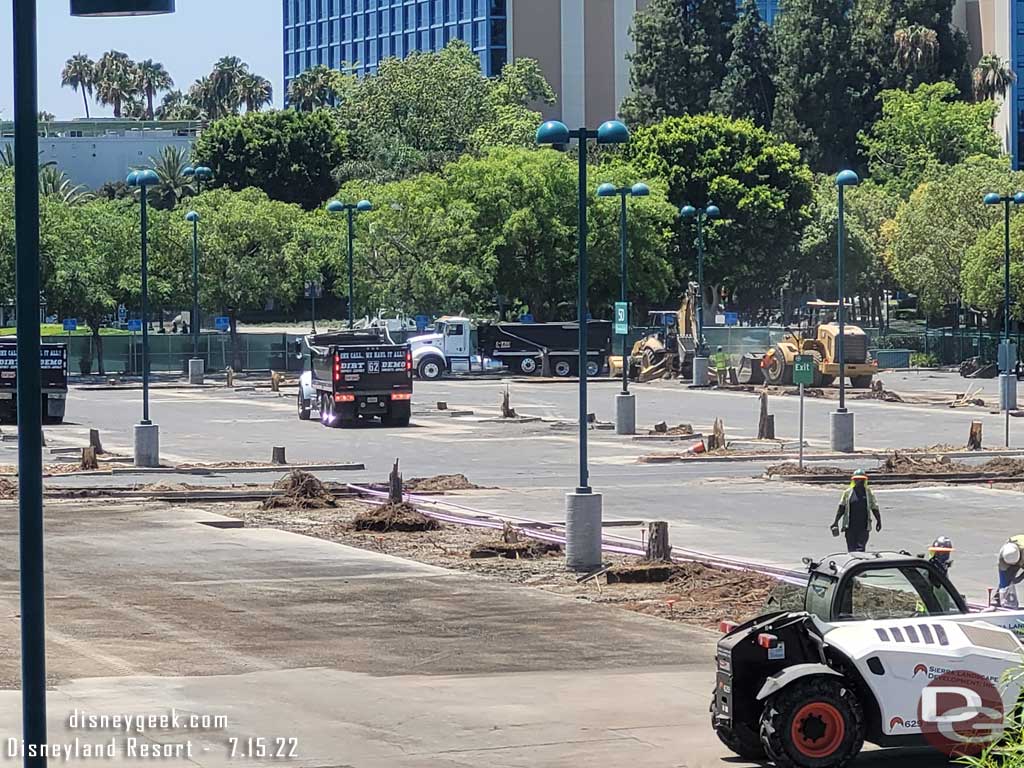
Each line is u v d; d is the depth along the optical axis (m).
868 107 146.38
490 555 28.28
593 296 103.44
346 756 14.62
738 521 33.34
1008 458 44.81
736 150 114.38
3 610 22.50
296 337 100.50
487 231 99.06
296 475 36.84
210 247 97.50
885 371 97.62
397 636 20.92
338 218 99.62
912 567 14.60
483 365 92.00
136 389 83.81
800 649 14.28
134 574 26.17
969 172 104.62
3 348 60.38
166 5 10.00
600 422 61.22
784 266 116.31
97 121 169.25
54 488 38.47
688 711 16.55
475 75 138.50
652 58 147.75
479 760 14.52
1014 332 106.00
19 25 9.72
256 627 21.52
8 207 95.19
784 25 148.00
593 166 107.56
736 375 85.50
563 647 20.20
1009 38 156.38
